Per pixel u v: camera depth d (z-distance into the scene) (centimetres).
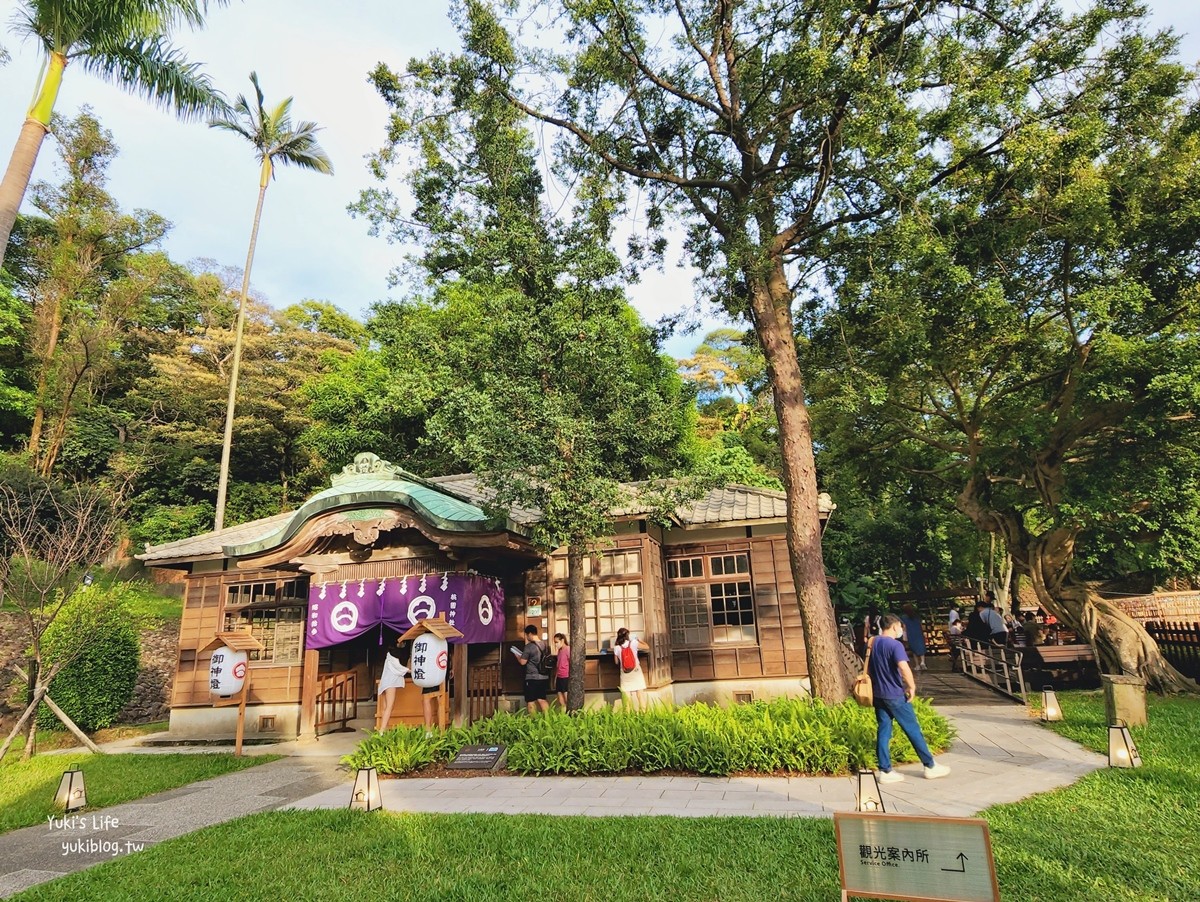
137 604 1777
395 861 553
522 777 841
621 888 474
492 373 1095
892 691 734
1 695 1483
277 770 1033
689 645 1334
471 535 1082
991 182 1115
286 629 1467
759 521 1319
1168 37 1080
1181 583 2036
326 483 3038
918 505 2053
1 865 630
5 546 1576
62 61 895
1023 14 1001
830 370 1577
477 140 1199
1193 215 1143
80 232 2733
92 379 2672
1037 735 944
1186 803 599
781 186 1164
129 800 884
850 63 902
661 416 1086
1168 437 1252
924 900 376
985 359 1497
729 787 736
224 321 3155
